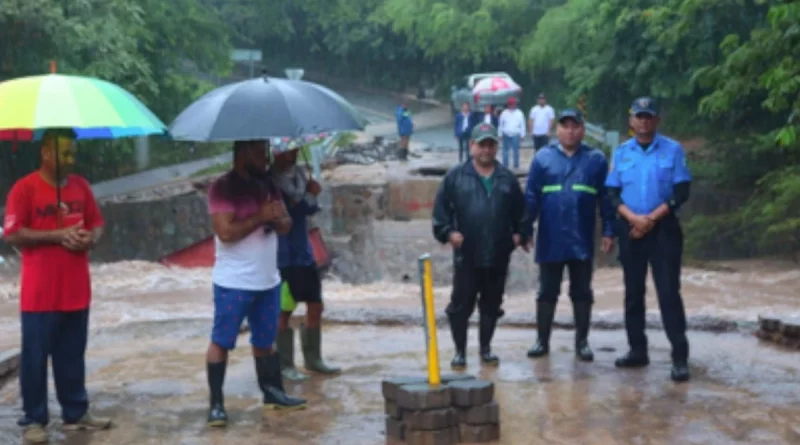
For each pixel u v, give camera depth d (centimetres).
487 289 854
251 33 6206
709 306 1554
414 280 2444
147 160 3388
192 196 2720
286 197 780
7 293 1877
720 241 2439
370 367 864
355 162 3284
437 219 852
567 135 864
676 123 3281
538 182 873
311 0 6062
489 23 4938
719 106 2114
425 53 5597
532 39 4662
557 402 729
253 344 713
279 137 628
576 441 630
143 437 656
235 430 670
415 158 3425
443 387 627
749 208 2323
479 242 830
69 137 634
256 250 680
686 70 3052
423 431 620
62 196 646
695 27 2752
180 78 3466
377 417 697
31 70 2633
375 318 1086
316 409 722
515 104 2878
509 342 978
